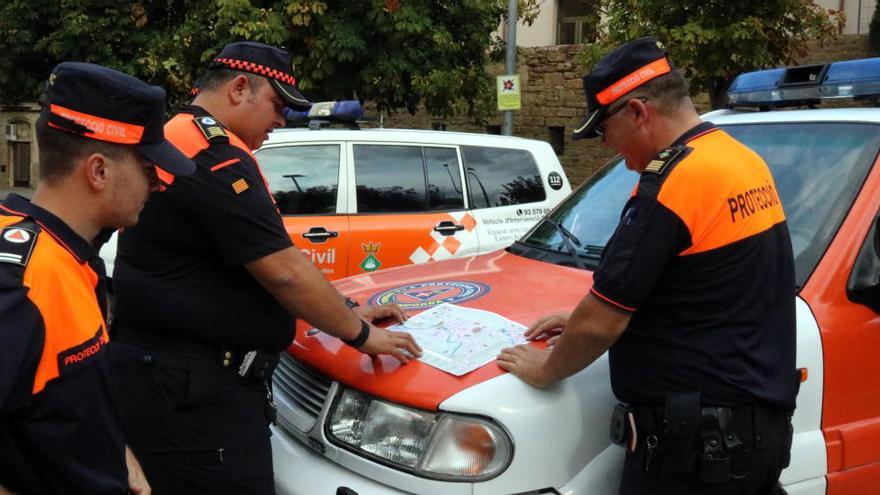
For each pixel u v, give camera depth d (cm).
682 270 192
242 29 876
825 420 233
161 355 228
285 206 545
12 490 152
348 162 567
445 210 587
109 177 160
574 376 218
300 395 256
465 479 206
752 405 195
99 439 158
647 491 204
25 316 142
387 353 228
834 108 303
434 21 999
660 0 758
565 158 1289
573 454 213
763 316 196
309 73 943
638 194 193
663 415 196
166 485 233
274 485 239
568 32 1362
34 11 1018
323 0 913
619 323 194
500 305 262
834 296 239
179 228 219
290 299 223
